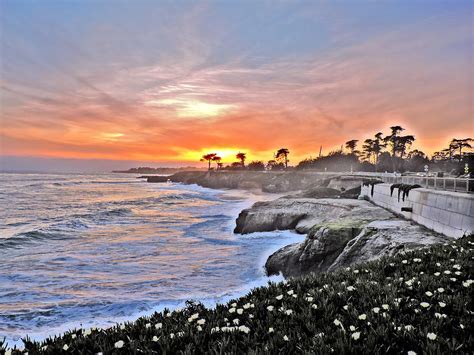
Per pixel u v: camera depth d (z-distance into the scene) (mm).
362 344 3475
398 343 3512
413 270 6516
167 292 12219
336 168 120000
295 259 16094
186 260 17484
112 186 111750
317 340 3521
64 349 3865
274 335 3828
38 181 118062
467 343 3363
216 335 4012
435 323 3826
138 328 4512
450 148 99938
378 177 49031
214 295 11820
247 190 103188
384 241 13945
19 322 9391
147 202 55062
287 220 27781
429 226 16453
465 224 13086
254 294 6023
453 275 5812
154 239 22984
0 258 17016
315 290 5598
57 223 28531
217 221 32844
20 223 29594
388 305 4492
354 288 5441
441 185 20344
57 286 12719
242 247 21391
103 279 13711
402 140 99000
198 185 132125
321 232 16406
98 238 22875
